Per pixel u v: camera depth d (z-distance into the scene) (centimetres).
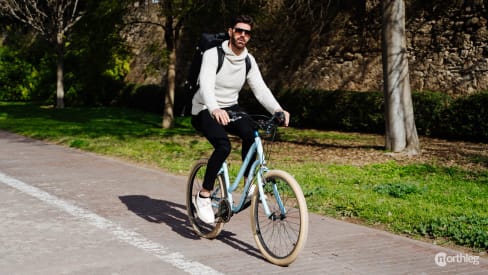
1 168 937
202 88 470
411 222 581
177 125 1764
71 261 455
